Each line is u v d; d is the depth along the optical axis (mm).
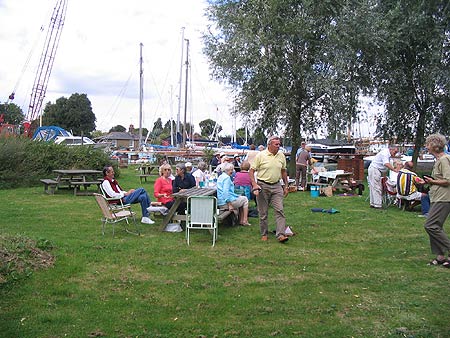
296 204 12859
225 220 9523
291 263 6652
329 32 19219
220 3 21047
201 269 6281
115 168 21422
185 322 4500
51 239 7754
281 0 19344
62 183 15445
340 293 5383
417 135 23672
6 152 17188
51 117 77125
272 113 20609
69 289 5340
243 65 20000
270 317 4660
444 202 6402
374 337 4219
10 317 4539
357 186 15562
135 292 5332
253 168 8078
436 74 20516
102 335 4188
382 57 20578
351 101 20422
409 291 5457
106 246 7422
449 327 4445
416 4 20484
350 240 8219
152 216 10250
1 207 11781
